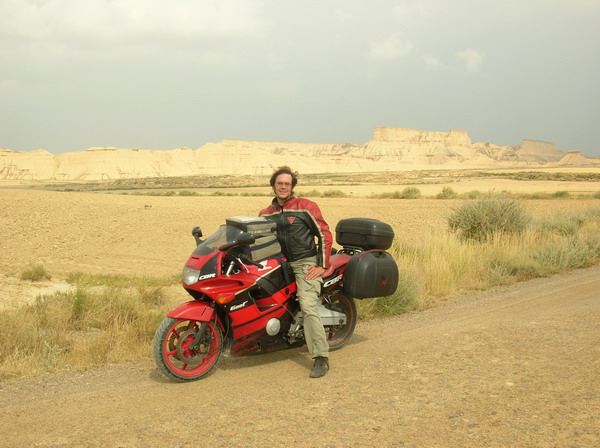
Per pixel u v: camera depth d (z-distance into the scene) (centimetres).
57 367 551
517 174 14762
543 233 1532
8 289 1168
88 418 398
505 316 694
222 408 404
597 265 1177
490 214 1514
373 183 11050
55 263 1795
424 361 498
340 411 383
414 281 859
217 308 497
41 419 402
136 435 359
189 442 343
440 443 321
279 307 509
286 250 507
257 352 518
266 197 4862
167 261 1862
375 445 323
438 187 7931
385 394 413
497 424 344
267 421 372
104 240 2345
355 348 575
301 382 462
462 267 1067
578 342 531
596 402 371
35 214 3192
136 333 666
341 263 554
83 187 14012
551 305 755
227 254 488
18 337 645
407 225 2566
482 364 475
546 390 400
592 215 2077
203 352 491
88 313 822
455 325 657
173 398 437
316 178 17600
